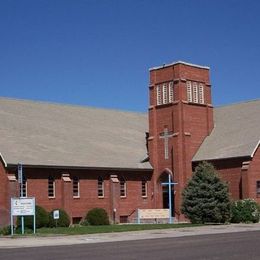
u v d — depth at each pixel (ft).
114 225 158.61
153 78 196.54
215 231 126.62
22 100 197.47
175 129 187.73
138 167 187.62
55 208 165.58
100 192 178.09
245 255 70.23
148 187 192.44
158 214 171.83
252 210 161.07
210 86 197.77
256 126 185.26
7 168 155.94
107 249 87.15
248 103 203.51
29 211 128.98
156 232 127.13
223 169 179.52
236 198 174.91
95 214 167.43
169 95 191.31
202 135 193.06
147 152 199.11
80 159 175.01
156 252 78.64
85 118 207.51
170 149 188.65
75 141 186.50
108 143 195.62
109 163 180.75
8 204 153.99
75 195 171.22
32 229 139.74
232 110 204.74
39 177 163.22
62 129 191.01
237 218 160.86
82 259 72.13
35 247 98.68
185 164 184.96
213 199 157.07
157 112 194.18
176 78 188.65
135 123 221.66
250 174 171.83
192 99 191.62
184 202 161.48
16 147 165.37
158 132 193.26
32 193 160.86
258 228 135.13
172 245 90.43
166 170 188.75
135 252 79.87
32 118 188.96
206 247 83.87
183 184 183.52
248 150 174.09
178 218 182.91
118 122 216.33
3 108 186.39
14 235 123.75
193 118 190.49
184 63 190.19
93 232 128.67
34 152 167.12
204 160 180.75
